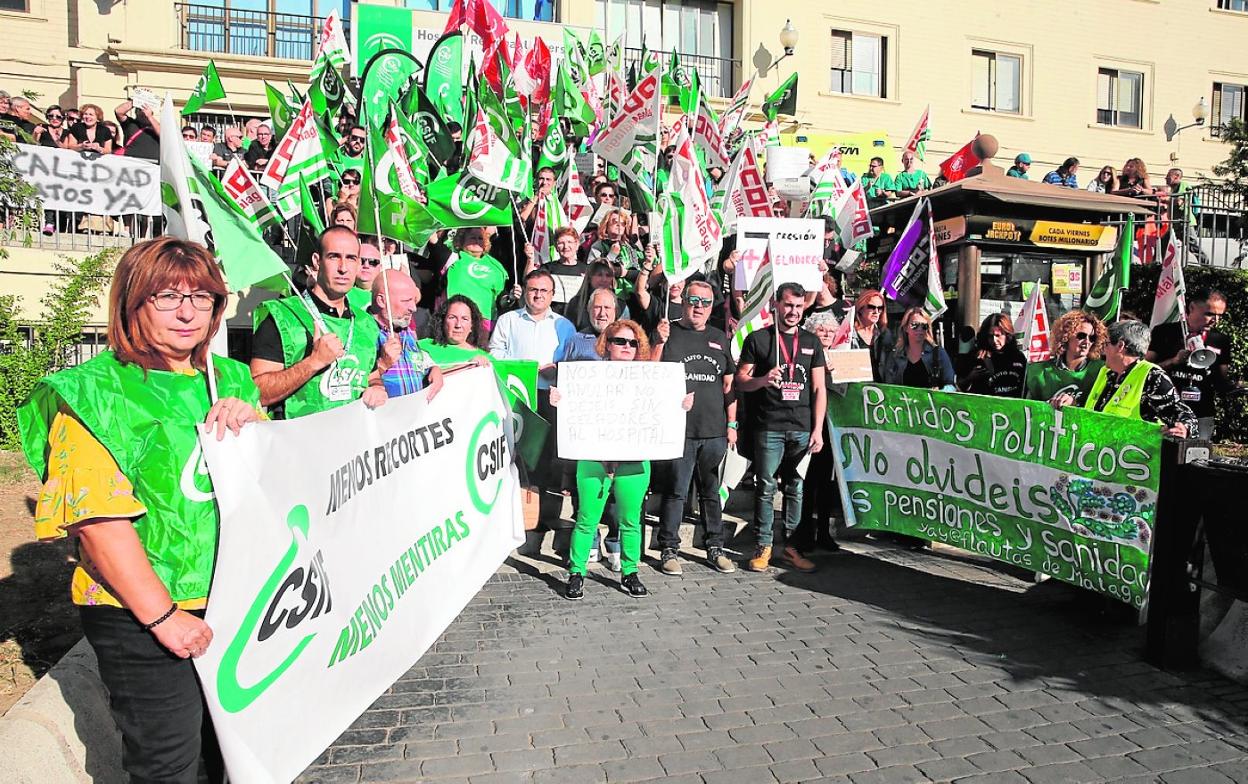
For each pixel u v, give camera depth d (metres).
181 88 16.94
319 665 2.97
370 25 15.39
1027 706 4.04
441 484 4.26
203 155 10.59
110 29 16.56
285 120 9.12
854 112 22.11
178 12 17.20
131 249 2.35
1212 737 3.76
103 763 3.15
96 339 9.45
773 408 6.06
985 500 5.56
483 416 4.83
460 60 11.34
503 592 5.66
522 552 6.45
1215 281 11.15
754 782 3.35
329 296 3.70
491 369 4.98
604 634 4.90
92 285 9.03
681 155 6.83
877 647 4.75
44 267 9.81
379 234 4.09
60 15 16.62
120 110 11.13
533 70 11.15
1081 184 24.19
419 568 3.94
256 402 2.73
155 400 2.33
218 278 2.41
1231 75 25.28
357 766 3.42
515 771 3.40
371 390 3.52
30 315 9.75
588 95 12.22
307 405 3.56
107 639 2.28
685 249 6.57
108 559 2.16
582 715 3.89
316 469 2.97
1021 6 23.39
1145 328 5.21
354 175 8.15
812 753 3.57
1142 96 24.75
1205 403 7.27
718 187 10.02
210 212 2.96
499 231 8.91
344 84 9.13
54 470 2.19
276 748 2.67
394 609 3.63
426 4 18.38
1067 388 5.48
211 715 2.40
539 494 6.48
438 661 4.49
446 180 6.37
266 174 7.21
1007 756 3.57
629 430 5.52
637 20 21.33
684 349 6.05
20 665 3.83
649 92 8.04
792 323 6.07
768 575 6.09
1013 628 5.05
